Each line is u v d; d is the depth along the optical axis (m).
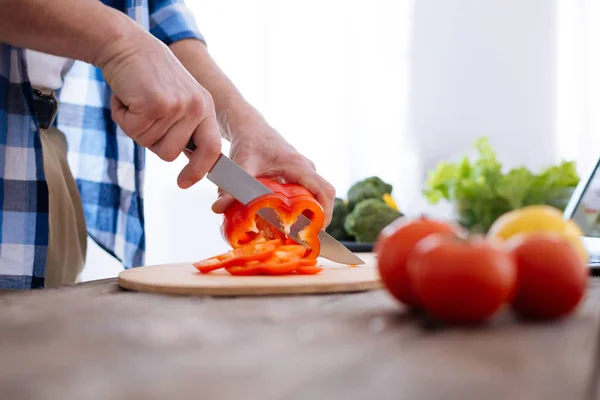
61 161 1.38
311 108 3.15
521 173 2.31
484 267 0.63
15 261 1.24
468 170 2.45
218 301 0.84
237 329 0.65
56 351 0.55
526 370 0.49
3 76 1.21
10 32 0.98
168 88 1.03
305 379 0.46
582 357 0.53
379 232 1.96
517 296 0.68
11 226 1.24
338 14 3.17
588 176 1.39
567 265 0.67
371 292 0.93
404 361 0.52
